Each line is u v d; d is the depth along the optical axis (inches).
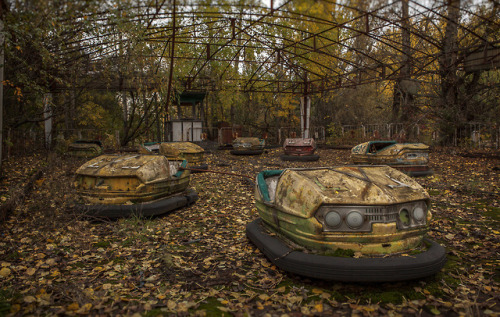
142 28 330.6
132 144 855.1
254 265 131.3
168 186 213.6
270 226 144.3
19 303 100.7
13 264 132.3
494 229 176.9
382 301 101.9
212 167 454.3
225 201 252.8
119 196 191.5
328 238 111.0
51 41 279.6
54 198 215.9
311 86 759.7
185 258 140.6
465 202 238.4
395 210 112.7
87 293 107.3
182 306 99.4
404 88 636.7
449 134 557.9
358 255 109.0
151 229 177.5
